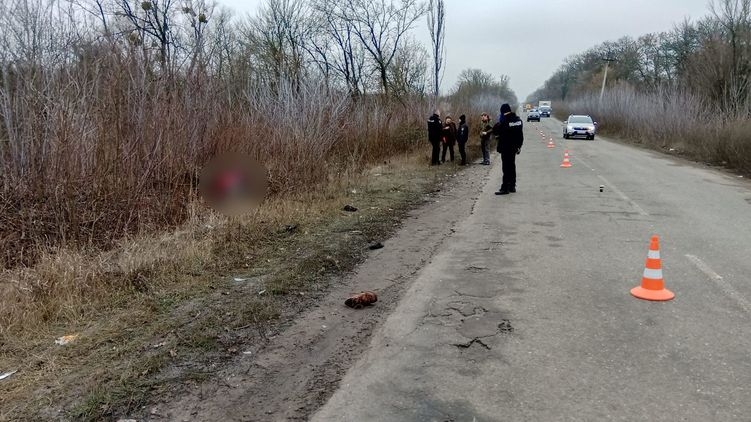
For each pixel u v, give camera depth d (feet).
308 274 19.43
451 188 42.96
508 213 31.48
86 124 22.50
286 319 15.39
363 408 10.53
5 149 21.30
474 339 13.67
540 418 10.02
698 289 17.17
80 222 21.36
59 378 11.77
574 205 33.94
